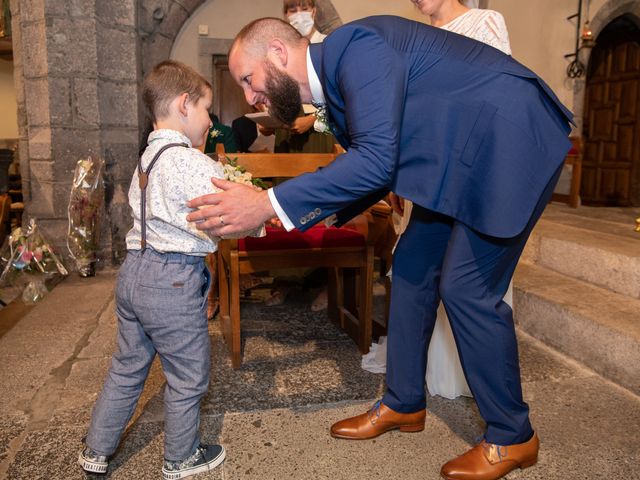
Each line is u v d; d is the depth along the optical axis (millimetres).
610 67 7379
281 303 3414
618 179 7383
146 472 1663
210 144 3586
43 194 4230
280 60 1492
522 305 2887
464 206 1452
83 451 1646
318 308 3266
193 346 1604
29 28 4098
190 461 1646
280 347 2676
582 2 6332
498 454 1603
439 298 1785
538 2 6398
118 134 4359
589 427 1923
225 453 1741
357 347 2678
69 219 3998
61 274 3984
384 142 1350
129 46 4320
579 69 6383
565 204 5680
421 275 1748
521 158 1384
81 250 4023
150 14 5082
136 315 1604
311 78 1489
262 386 2246
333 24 5957
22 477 1631
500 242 1490
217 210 1425
